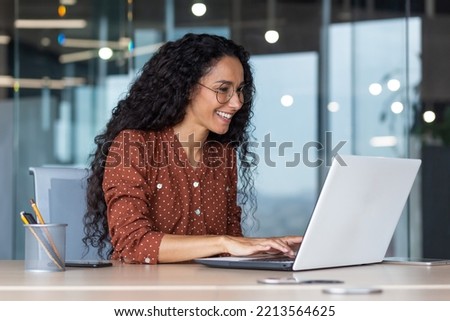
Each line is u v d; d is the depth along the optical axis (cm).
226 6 587
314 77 582
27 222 192
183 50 251
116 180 234
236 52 265
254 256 214
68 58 572
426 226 557
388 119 573
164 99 248
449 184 559
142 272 187
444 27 568
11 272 188
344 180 188
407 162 212
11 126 571
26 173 570
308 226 186
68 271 190
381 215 212
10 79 580
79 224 265
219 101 250
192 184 251
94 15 573
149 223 226
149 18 577
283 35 588
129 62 573
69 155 571
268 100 582
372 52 576
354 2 579
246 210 560
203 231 252
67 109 571
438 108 567
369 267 208
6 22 582
